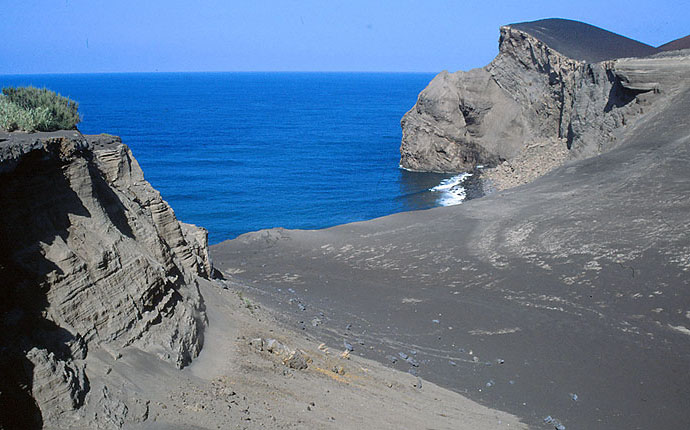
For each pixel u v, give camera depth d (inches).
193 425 358.6
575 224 1387.8
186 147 4249.5
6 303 346.9
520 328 895.7
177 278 557.3
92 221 439.2
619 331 857.5
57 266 383.9
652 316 894.4
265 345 566.3
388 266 1326.3
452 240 1460.4
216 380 446.6
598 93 2464.3
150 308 456.4
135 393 363.6
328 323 856.9
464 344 845.2
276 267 1373.0
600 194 1574.8
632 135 2069.4
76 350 361.7
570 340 840.9
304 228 2228.1
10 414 297.6
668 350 786.2
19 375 311.9
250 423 385.7
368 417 472.7
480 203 1780.3
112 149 698.8
